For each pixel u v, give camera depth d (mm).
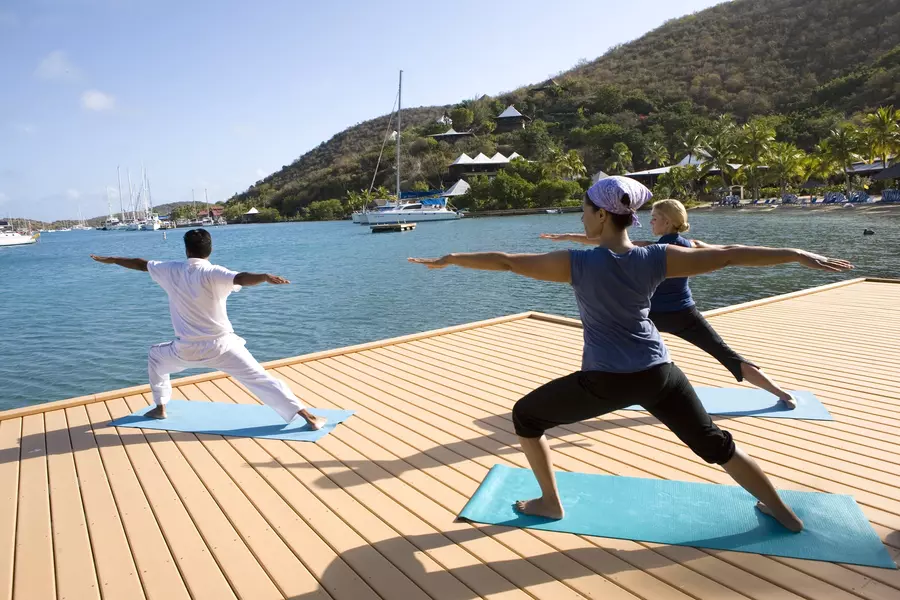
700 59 127812
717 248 2439
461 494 3404
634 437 4105
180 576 2713
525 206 81250
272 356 12867
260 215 128625
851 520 2885
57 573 2768
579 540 2863
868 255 23516
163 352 4461
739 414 4383
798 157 61469
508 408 4824
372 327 15422
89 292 25984
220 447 4168
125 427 4574
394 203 79750
